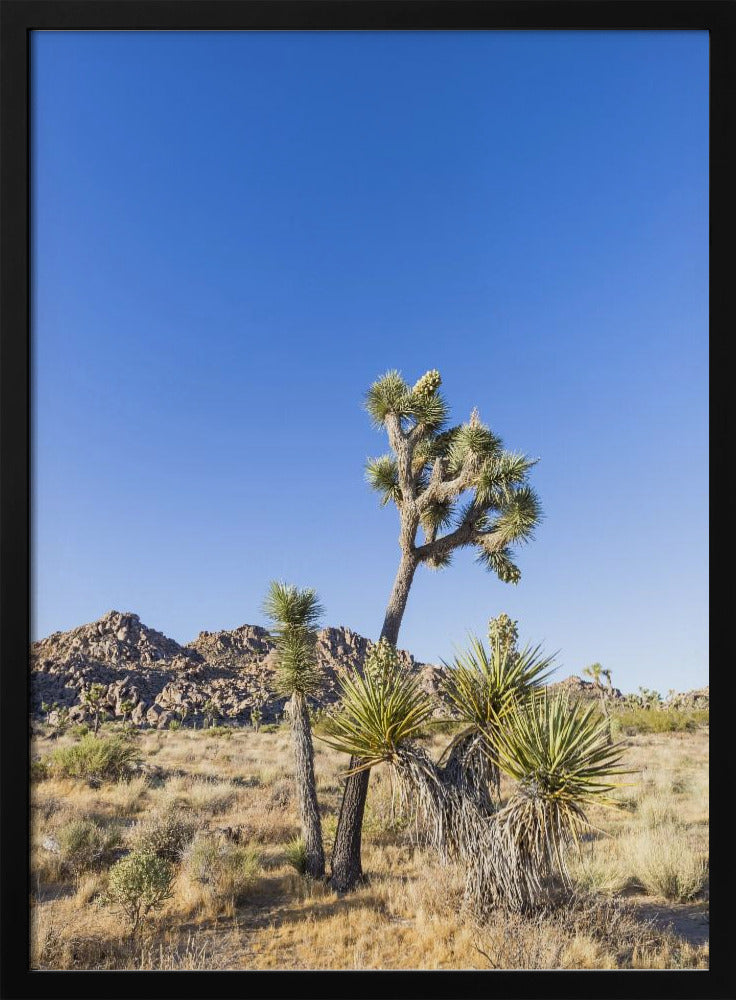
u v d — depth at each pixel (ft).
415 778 10.77
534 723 10.33
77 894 12.24
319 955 9.77
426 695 11.37
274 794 20.13
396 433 13.96
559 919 10.03
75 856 13.89
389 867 13.15
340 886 12.37
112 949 10.18
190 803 18.85
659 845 13.57
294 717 13.85
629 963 9.49
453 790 10.94
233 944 10.27
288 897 12.23
